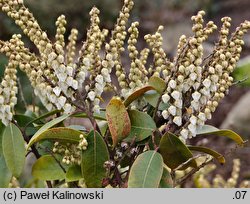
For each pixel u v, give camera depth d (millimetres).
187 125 546
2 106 558
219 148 1248
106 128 582
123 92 573
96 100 552
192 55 525
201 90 537
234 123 1323
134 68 566
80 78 540
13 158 564
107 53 543
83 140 536
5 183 578
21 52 546
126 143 565
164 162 562
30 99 1145
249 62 1226
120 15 554
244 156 1229
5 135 565
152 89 548
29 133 593
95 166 547
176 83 535
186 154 547
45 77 538
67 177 557
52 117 637
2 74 873
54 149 580
